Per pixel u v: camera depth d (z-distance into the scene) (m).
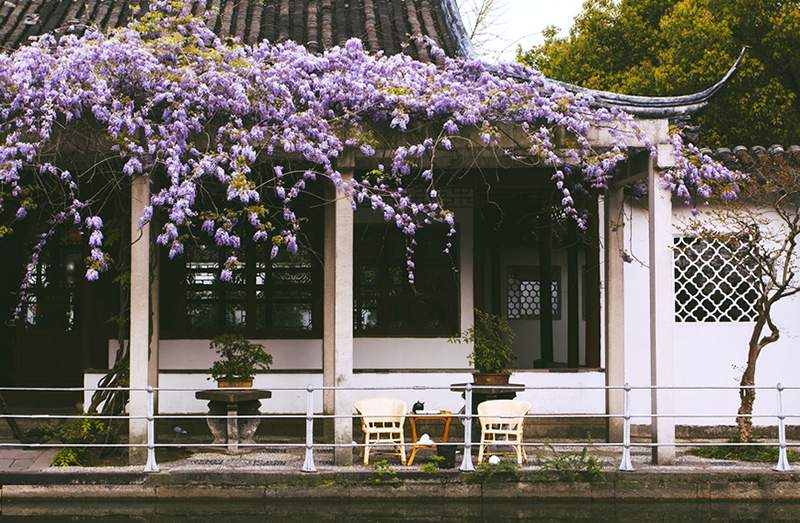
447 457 9.09
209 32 9.54
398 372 11.56
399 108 9.21
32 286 12.16
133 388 9.25
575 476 8.86
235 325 11.87
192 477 8.82
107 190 10.84
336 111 9.37
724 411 11.38
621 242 10.98
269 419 11.51
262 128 9.02
